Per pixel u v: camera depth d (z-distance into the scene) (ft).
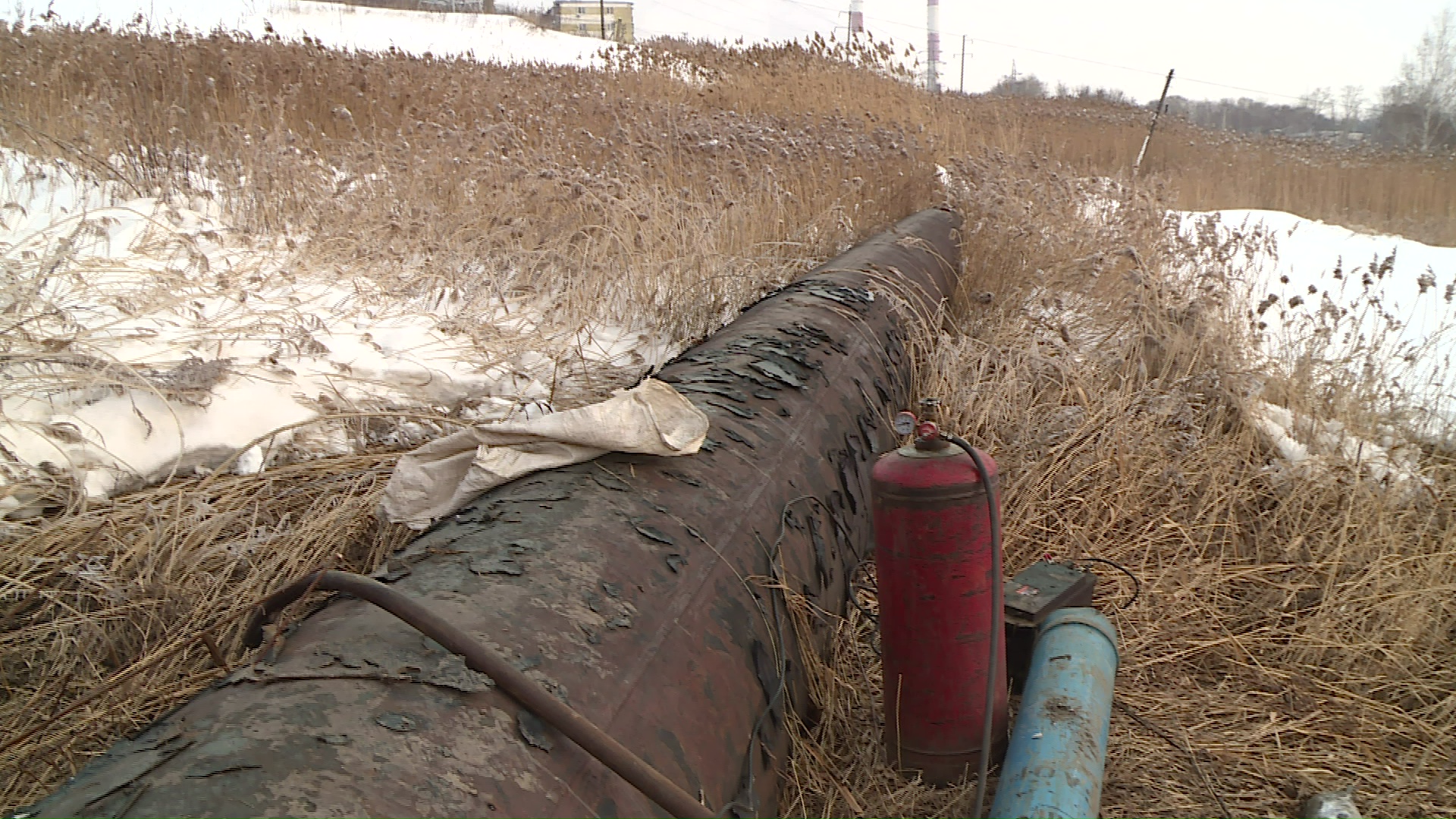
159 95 29.63
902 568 8.55
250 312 15.87
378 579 5.99
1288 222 40.40
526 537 6.58
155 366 13.24
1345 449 15.40
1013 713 10.14
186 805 3.84
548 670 5.36
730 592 7.24
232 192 22.44
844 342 12.77
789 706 8.15
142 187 22.68
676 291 18.98
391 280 18.83
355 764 4.25
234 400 13.05
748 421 9.55
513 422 7.85
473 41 94.73
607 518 7.02
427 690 4.86
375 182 22.45
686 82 49.98
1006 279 22.40
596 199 21.18
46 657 9.29
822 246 22.41
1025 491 14.37
